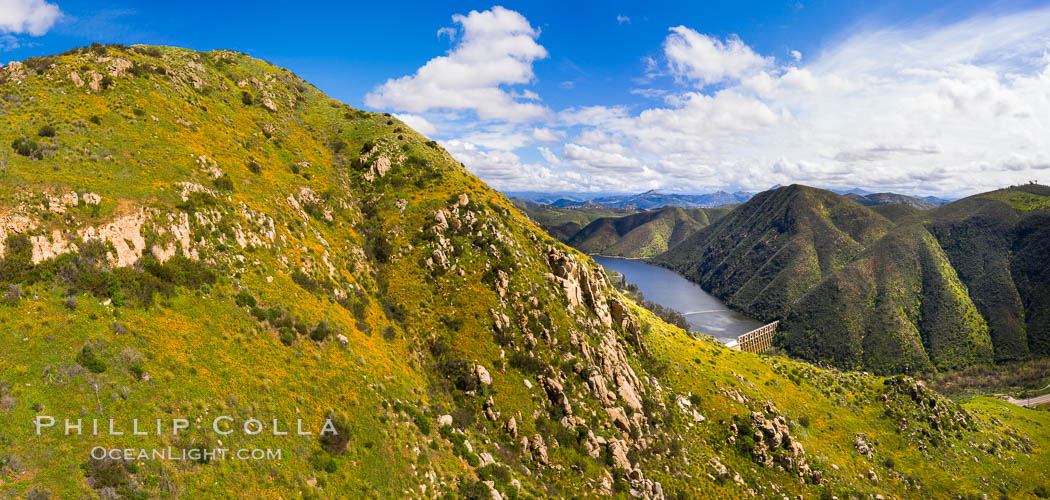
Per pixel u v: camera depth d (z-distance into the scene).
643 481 61.06
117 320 36.00
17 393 28.11
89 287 36.62
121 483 27.47
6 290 32.59
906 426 104.69
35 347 30.89
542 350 71.69
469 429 55.84
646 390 82.12
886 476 88.62
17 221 35.91
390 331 63.88
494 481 47.88
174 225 47.09
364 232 85.38
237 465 33.00
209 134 73.19
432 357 65.31
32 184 39.78
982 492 89.69
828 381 119.50
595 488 57.12
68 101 58.03
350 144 113.50
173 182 53.41
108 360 33.03
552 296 81.94
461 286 76.38
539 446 57.84
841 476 82.12
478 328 69.88
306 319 51.50
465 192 99.44
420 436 48.22
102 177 46.81
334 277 65.50
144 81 72.31
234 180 65.00
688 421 80.88
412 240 83.81
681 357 102.31
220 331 42.12
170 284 42.31
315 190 84.31
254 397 38.56
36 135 48.25
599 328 85.81
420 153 114.31
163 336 37.62
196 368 37.22
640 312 131.50
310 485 35.47
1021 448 112.25
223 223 54.03
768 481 73.69
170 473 29.67
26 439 26.52
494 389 62.88
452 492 43.69
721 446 78.44
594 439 62.84
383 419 46.25
